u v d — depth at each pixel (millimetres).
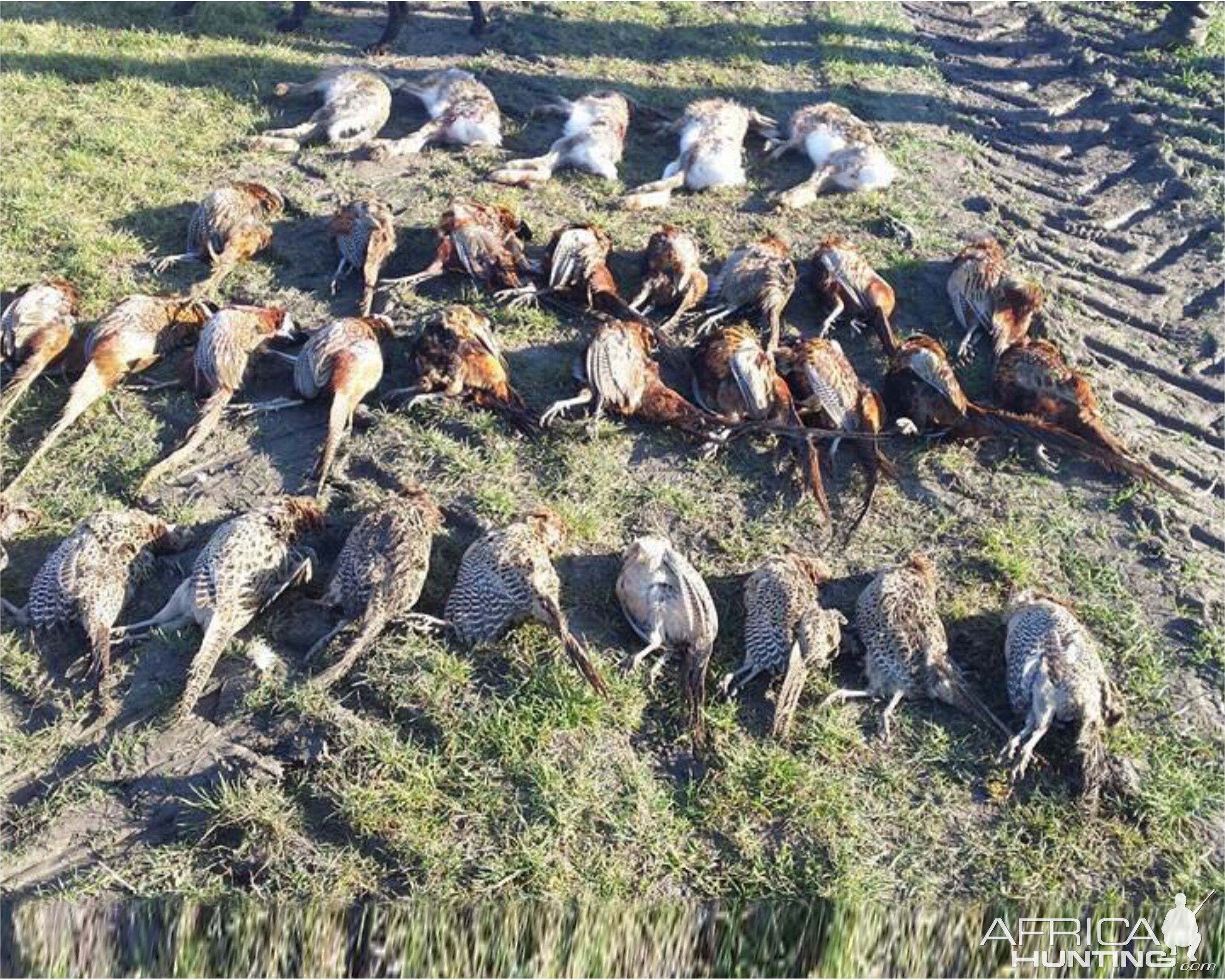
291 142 4012
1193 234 3873
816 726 2311
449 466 2814
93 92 4258
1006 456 2963
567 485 2789
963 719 2352
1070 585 2664
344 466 2820
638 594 2436
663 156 4137
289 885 2035
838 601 2559
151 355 3025
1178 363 3350
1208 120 4422
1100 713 2311
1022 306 3268
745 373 2879
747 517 2760
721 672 2404
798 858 2123
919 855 2139
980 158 4230
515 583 2406
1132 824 2205
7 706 2295
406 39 4855
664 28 5047
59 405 2969
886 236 3729
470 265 3373
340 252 3453
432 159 4023
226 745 2227
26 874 2043
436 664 2354
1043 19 5246
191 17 4902
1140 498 2869
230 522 2469
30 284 3182
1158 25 5125
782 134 4184
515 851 2092
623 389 2934
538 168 3887
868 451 2830
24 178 3734
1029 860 2139
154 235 3562
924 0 5496
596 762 2230
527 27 4961
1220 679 2482
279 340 3088
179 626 2408
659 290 3285
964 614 2568
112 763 2199
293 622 2459
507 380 3014
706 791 2201
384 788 2158
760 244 3346
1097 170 4207
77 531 2484
